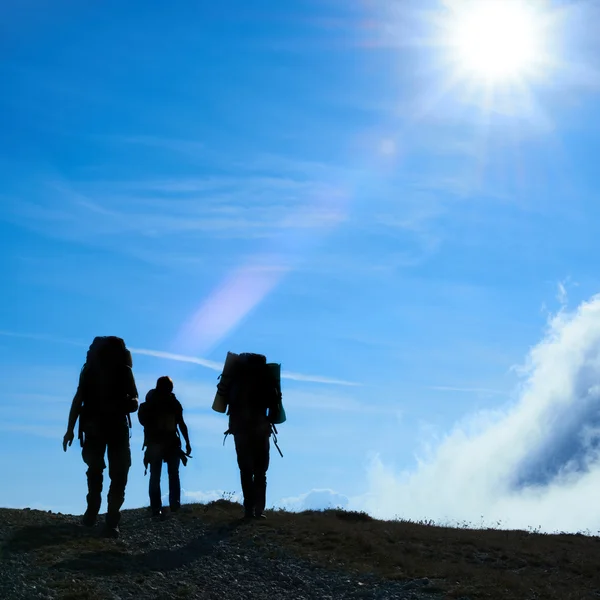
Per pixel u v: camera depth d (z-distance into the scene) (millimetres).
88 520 13102
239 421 15070
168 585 10195
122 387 12805
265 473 15266
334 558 12086
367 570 11500
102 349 12766
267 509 17359
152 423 16172
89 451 12797
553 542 15047
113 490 12875
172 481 16297
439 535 14773
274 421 15203
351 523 15719
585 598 10562
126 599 9344
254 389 15102
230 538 13219
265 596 10148
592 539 15891
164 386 16375
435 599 10133
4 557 10797
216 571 11180
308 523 14703
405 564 11891
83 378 12758
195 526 14344
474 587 10680
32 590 9273
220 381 15219
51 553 11188
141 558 11523
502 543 14281
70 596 9117
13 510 15289
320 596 10281
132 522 15078
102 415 12703
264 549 12469
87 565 10672
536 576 11844
